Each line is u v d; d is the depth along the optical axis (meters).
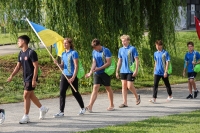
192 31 58.72
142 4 31.95
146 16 32.31
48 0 27.44
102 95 26.61
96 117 19.00
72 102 23.66
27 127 17.09
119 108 21.41
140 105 22.28
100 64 20.33
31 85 17.75
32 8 28.64
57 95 26.42
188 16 67.31
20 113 20.59
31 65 17.70
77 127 16.91
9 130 16.56
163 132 15.21
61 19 27.42
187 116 18.44
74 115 19.64
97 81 20.41
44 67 35.31
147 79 34.22
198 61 24.20
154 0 31.42
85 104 23.20
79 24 28.91
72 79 19.02
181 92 27.39
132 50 21.44
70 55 19.17
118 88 30.03
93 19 29.14
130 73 21.62
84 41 29.03
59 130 16.39
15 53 41.41
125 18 29.48
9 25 29.61
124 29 29.59
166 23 30.92
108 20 29.66
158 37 32.19
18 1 28.86
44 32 19.23
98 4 29.42
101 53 20.22
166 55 22.88
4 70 33.09
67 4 27.41
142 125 16.61
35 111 20.94
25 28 30.08
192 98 24.50
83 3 28.98
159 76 23.05
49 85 30.03
